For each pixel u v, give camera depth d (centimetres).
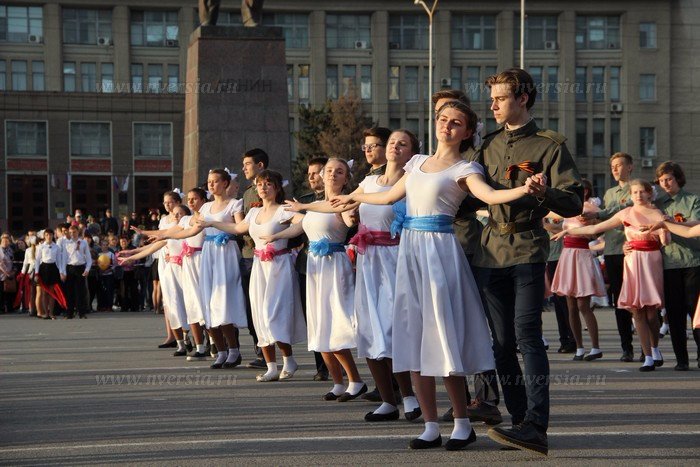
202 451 720
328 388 1071
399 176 913
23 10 6353
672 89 6800
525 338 704
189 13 6500
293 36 6669
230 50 2052
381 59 6656
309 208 800
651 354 1223
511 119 740
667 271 1216
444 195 714
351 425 831
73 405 953
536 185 654
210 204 1303
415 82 6719
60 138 6181
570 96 6744
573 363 1305
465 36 6725
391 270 899
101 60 6438
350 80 6069
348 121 5900
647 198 1225
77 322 2311
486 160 756
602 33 6788
